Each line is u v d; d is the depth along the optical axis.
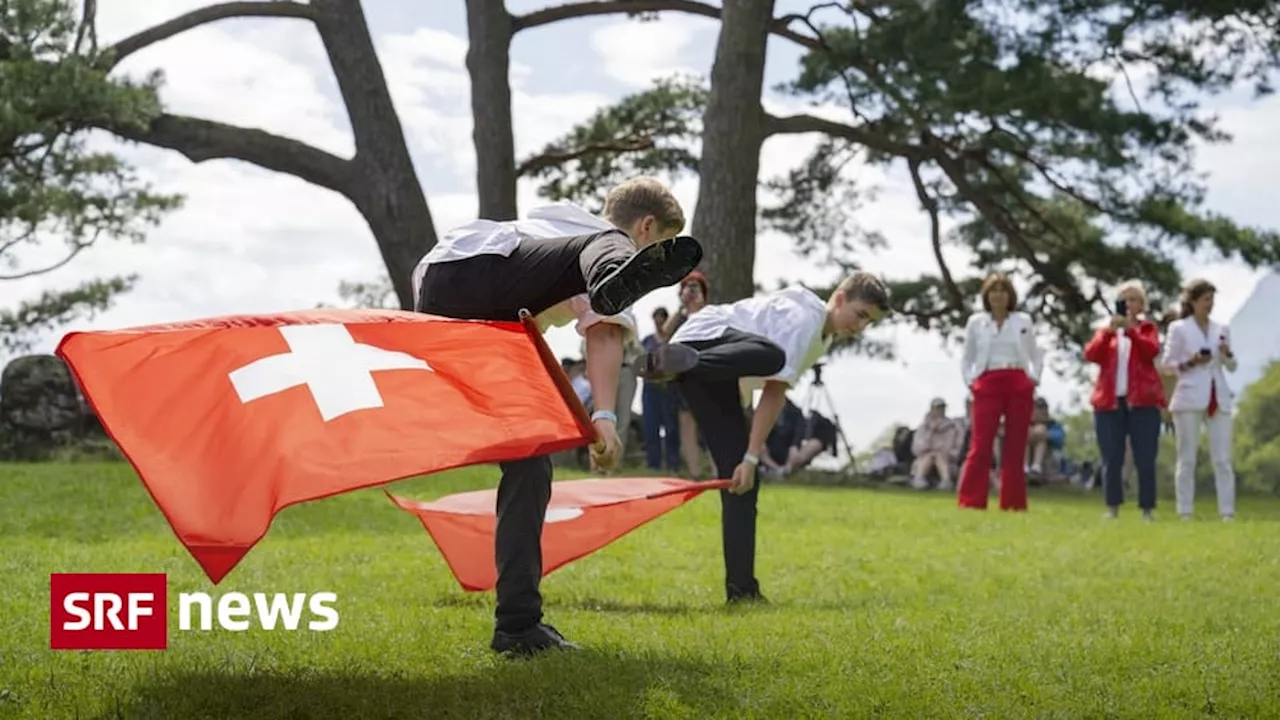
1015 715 4.56
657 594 7.76
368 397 4.72
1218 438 15.09
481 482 14.70
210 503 4.41
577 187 31.34
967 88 25.80
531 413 4.85
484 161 25.08
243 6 24.14
